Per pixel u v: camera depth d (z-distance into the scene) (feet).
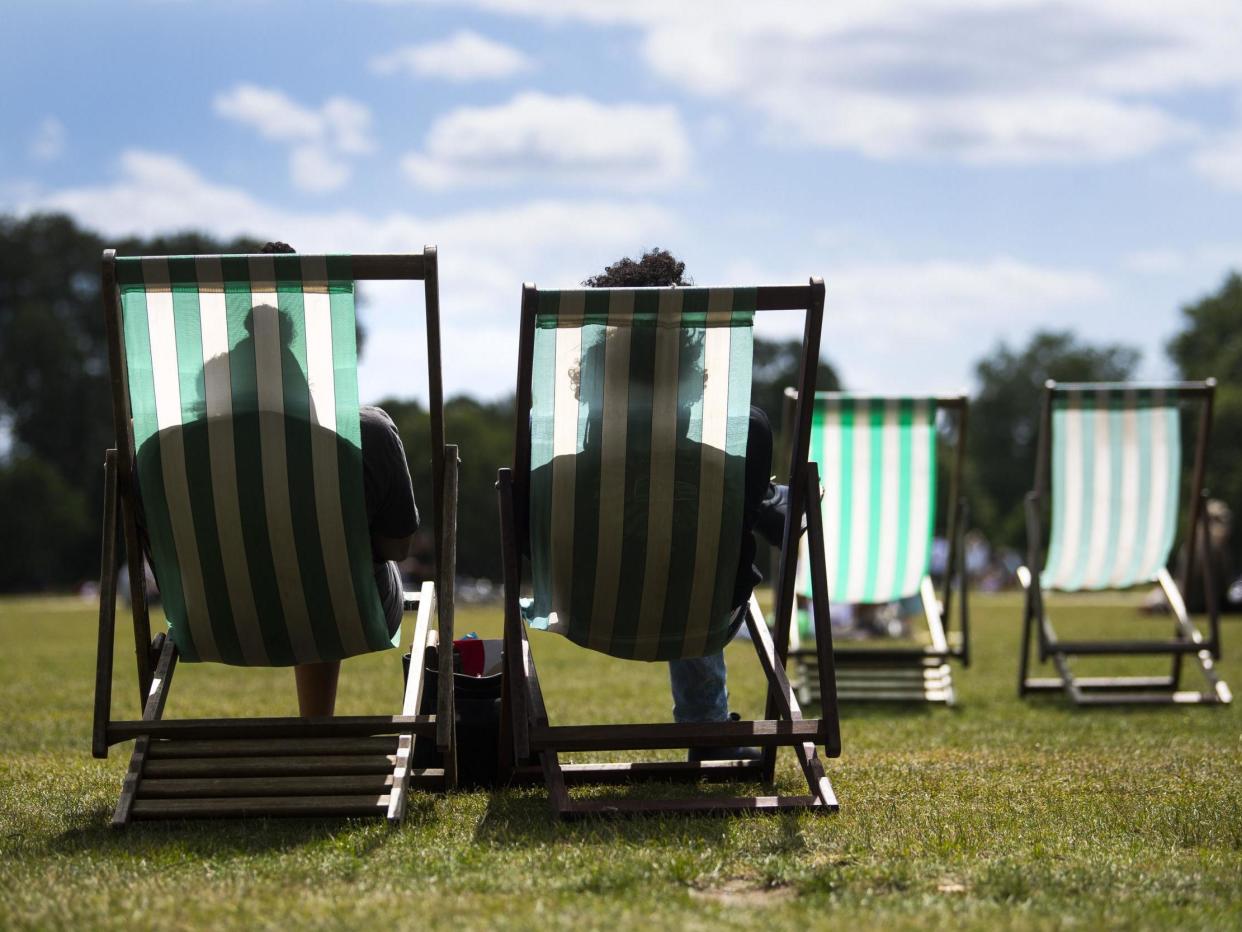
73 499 187.93
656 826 11.59
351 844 10.93
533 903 8.99
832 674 12.51
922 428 24.64
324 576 12.12
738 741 12.37
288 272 11.30
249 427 11.71
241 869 10.11
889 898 9.08
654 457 11.96
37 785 14.39
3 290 198.29
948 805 12.71
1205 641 24.26
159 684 12.96
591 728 12.42
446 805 12.98
